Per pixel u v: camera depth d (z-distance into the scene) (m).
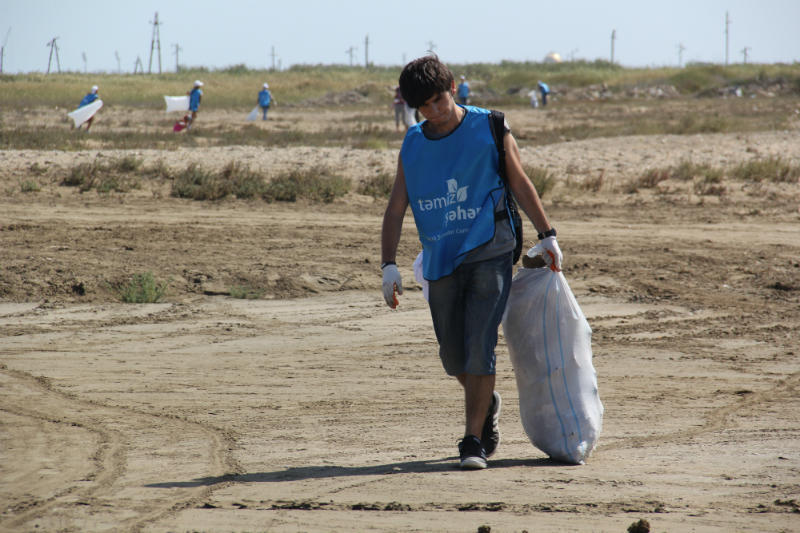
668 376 19.28
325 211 43.47
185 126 84.69
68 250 31.97
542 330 12.95
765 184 53.19
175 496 10.89
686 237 38.19
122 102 140.25
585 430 12.71
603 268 32.09
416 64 12.43
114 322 24.50
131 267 29.89
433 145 12.65
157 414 15.87
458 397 17.45
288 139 77.50
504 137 12.65
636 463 12.58
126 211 41.34
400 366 20.23
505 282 12.62
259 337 23.16
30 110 114.25
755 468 12.21
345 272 30.77
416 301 28.00
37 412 15.86
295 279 29.66
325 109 138.25
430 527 9.59
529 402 13.10
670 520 9.78
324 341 22.80
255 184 47.62
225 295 28.33
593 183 51.47
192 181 47.97
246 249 33.44
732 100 154.75
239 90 170.12
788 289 29.81
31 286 27.61
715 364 20.47
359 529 9.53
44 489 11.23
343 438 14.30
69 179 47.34
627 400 17.14
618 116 116.38
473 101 157.12
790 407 16.59
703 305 27.47
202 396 17.30
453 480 11.60
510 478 11.69
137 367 19.77
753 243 36.97
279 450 13.48
